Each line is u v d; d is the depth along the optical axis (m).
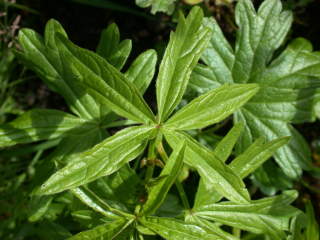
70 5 0.44
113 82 0.22
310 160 0.33
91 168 0.21
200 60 0.39
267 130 0.34
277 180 0.35
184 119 0.23
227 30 0.41
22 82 0.45
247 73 0.34
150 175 0.24
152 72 0.29
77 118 0.30
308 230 0.29
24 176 0.40
